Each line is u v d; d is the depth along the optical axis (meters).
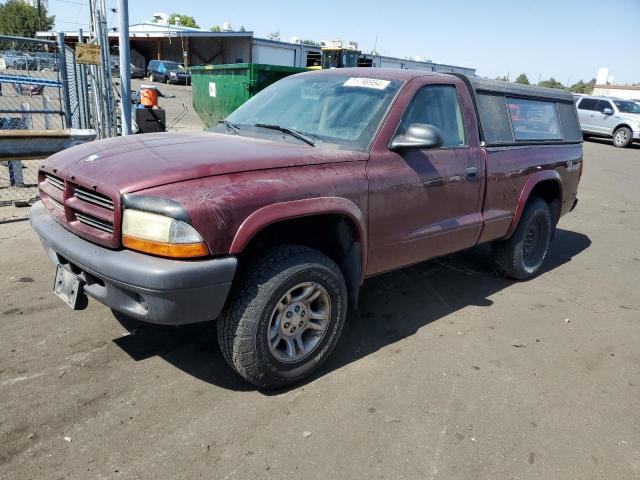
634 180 12.49
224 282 2.58
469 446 2.67
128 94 7.85
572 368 3.54
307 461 2.49
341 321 3.21
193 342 3.50
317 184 2.94
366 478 2.41
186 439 2.58
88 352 3.30
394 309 4.28
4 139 5.27
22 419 2.65
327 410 2.88
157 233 2.47
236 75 9.69
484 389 3.20
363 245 3.26
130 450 2.48
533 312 4.44
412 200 3.56
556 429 2.86
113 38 24.52
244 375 2.86
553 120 5.27
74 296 2.88
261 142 3.32
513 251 4.89
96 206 2.74
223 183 2.64
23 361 3.15
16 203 6.26
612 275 5.63
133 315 2.62
